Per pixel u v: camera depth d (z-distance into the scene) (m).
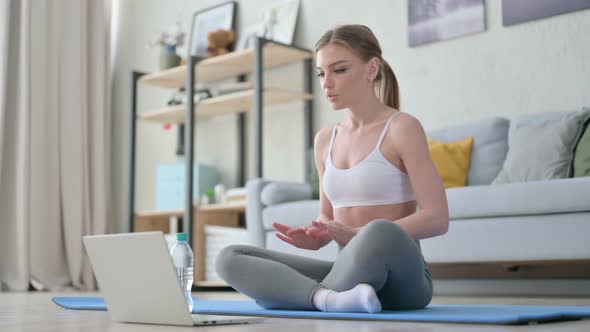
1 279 4.43
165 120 5.05
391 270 1.55
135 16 5.46
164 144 5.28
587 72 3.42
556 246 2.76
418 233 1.59
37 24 4.59
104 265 1.53
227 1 4.88
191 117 4.43
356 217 1.74
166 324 1.45
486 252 2.93
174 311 1.42
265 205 3.75
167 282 1.40
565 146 3.18
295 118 4.54
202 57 4.51
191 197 4.38
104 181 5.08
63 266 4.68
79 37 4.85
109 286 1.54
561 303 2.49
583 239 2.70
